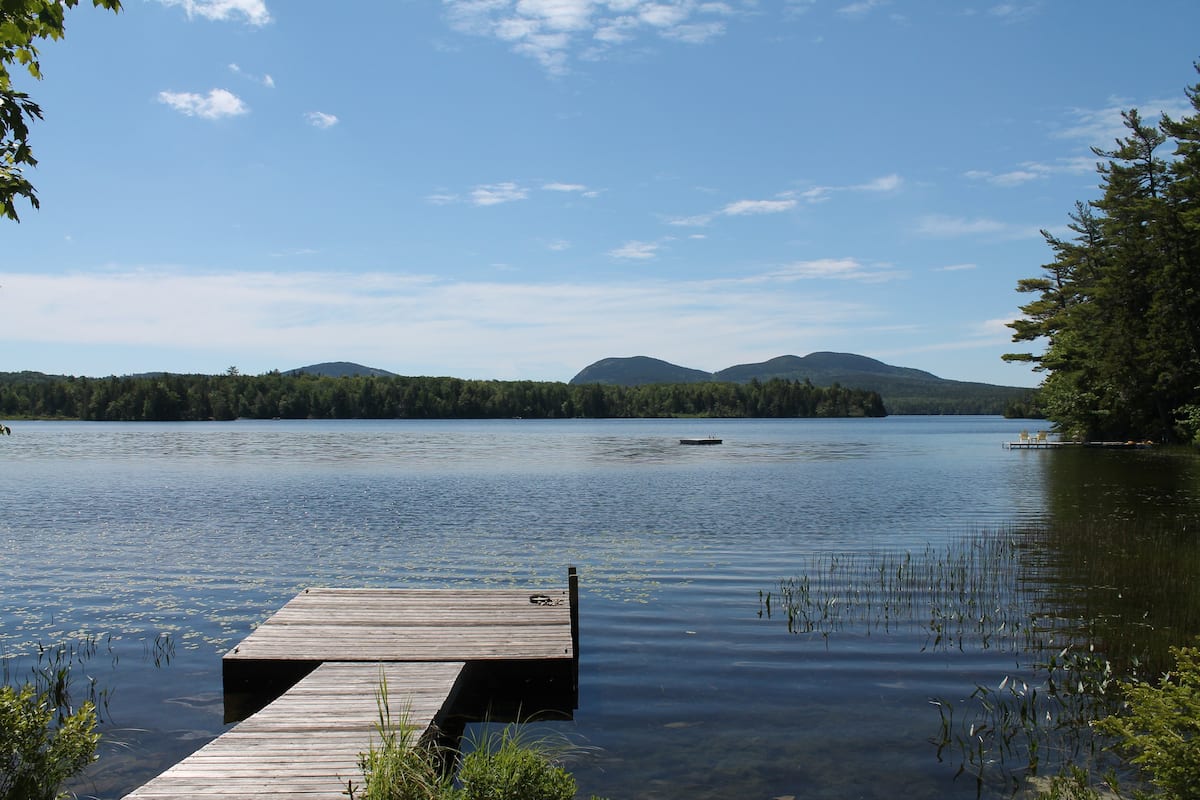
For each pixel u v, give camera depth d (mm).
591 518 24250
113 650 11398
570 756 7984
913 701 9266
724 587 14938
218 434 95500
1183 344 48312
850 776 7473
